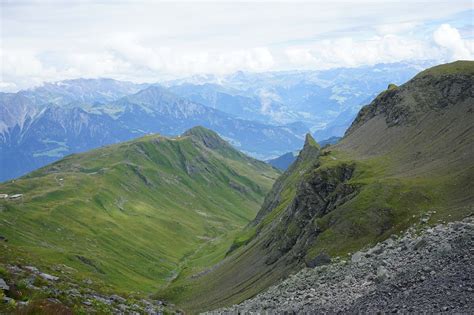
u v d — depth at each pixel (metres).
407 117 180.12
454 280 34.38
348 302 39.38
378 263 51.03
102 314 42.62
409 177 117.62
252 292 113.00
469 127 142.62
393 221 95.94
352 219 101.44
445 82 179.75
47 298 39.53
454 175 105.00
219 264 190.12
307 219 135.25
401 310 31.69
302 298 48.81
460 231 47.31
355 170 142.62
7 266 49.69
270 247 146.38
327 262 79.12
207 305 125.44
